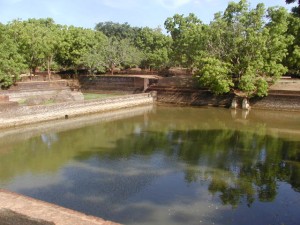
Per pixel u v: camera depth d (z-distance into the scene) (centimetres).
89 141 2595
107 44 5856
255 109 4172
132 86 5125
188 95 4644
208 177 1811
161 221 1317
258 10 4347
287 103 4022
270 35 4191
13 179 1762
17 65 4228
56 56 5822
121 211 1398
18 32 4903
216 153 2264
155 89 4903
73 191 1603
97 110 3938
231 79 4234
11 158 2142
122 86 5216
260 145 2477
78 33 5738
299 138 2689
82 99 4097
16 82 4481
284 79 4584
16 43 4738
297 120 3469
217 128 3105
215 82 4134
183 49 5112
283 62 4603
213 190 1636
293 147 2414
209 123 3353
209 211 1411
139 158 2147
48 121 3347
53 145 2473
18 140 2619
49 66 5519
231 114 3856
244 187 1680
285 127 3130
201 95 4550
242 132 2927
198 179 1780
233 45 4319
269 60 4216
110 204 1462
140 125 3262
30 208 925
